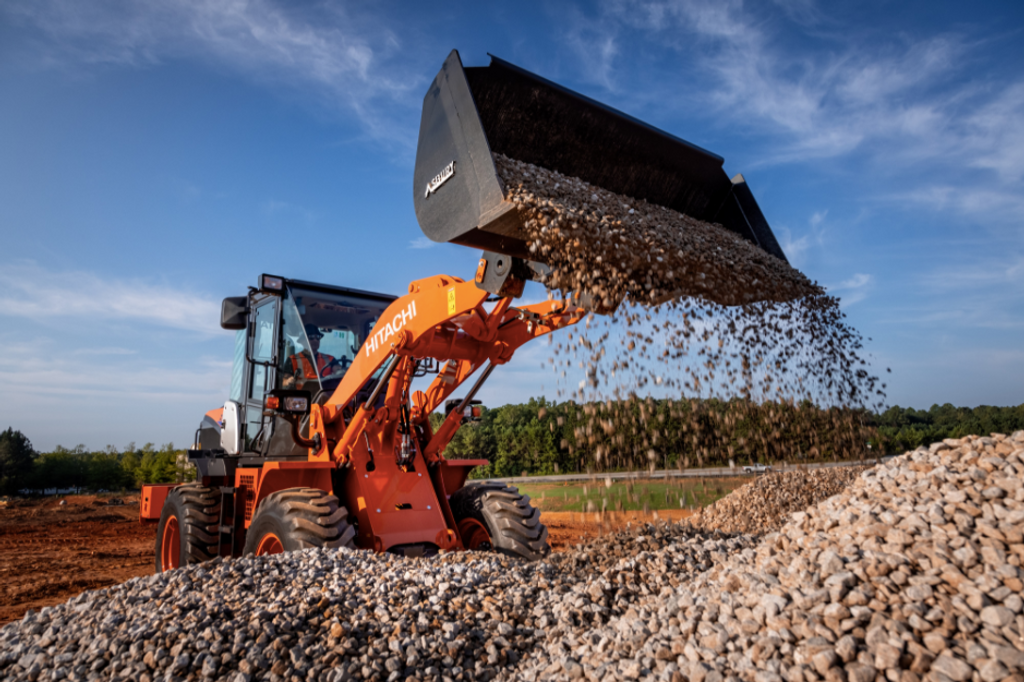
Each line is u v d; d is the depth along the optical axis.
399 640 2.88
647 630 2.71
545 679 2.63
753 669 2.18
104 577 7.96
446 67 3.66
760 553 2.93
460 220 3.47
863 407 4.95
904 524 2.54
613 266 3.61
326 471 4.93
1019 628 1.96
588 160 4.59
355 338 5.93
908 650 2.00
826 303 5.00
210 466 6.13
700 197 5.23
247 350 6.08
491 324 4.67
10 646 3.23
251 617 3.03
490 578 3.73
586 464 4.59
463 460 5.73
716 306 4.27
